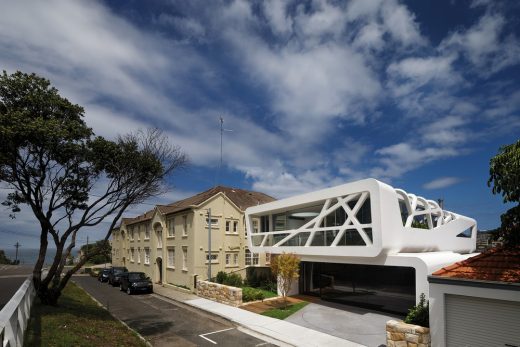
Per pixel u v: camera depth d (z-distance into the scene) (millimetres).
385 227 15805
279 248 21703
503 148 9125
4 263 75125
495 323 9648
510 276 9625
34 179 14789
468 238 23969
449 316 10578
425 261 14133
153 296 24234
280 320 15906
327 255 18609
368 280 17953
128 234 42562
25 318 11039
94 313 16062
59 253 15695
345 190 17672
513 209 9094
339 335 13562
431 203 20984
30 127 12648
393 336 11461
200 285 23250
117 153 15727
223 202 29188
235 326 15375
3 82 13211
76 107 14938
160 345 12656
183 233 28797
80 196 15906
